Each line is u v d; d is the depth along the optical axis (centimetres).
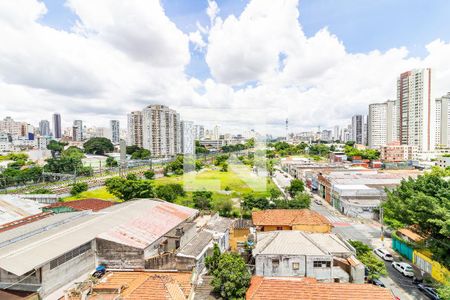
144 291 2152
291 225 3631
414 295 2744
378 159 12550
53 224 3266
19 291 2150
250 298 2128
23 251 2327
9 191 7962
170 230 3366
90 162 13038
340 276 2517
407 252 3556
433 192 2811
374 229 4809
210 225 3991
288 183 8481
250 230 3969
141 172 10994
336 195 6244
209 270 2734
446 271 2792
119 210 3681
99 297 2134
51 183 9125
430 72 11675
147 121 15800
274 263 2575
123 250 2734
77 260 2523
